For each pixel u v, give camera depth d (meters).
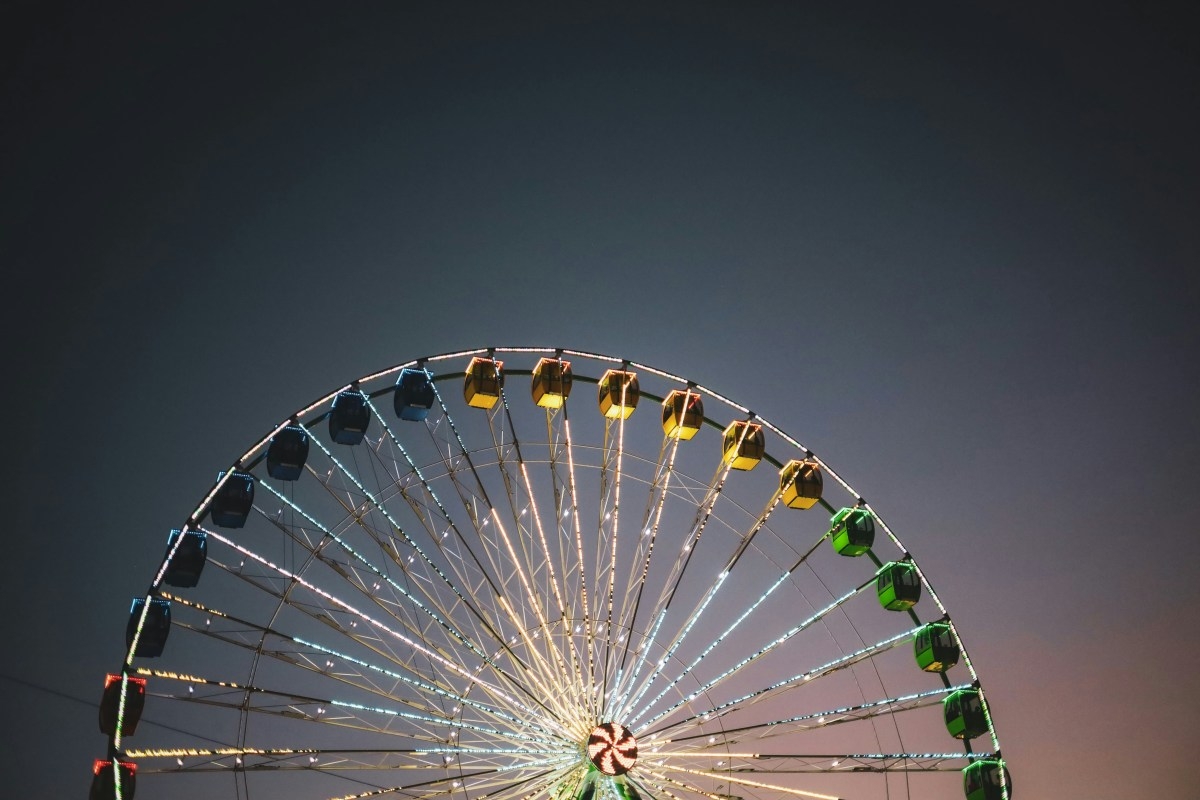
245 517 27.95
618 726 26.67
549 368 30.50
